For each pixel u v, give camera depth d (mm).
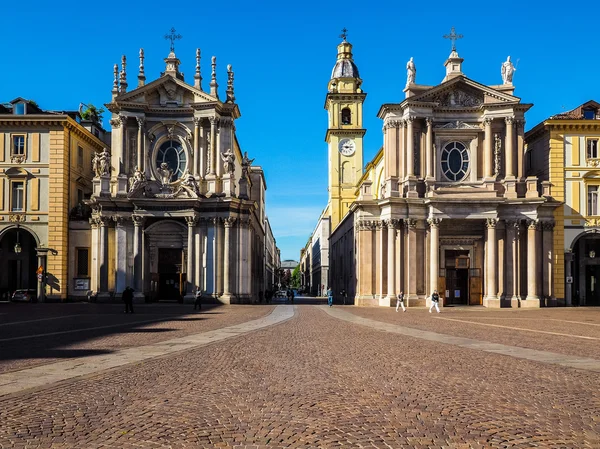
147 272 58594
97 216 57875
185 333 25469
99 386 12766
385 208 57094
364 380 13672
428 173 57406
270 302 72500
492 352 19031
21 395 11680
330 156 95688
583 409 10695
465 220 56594
